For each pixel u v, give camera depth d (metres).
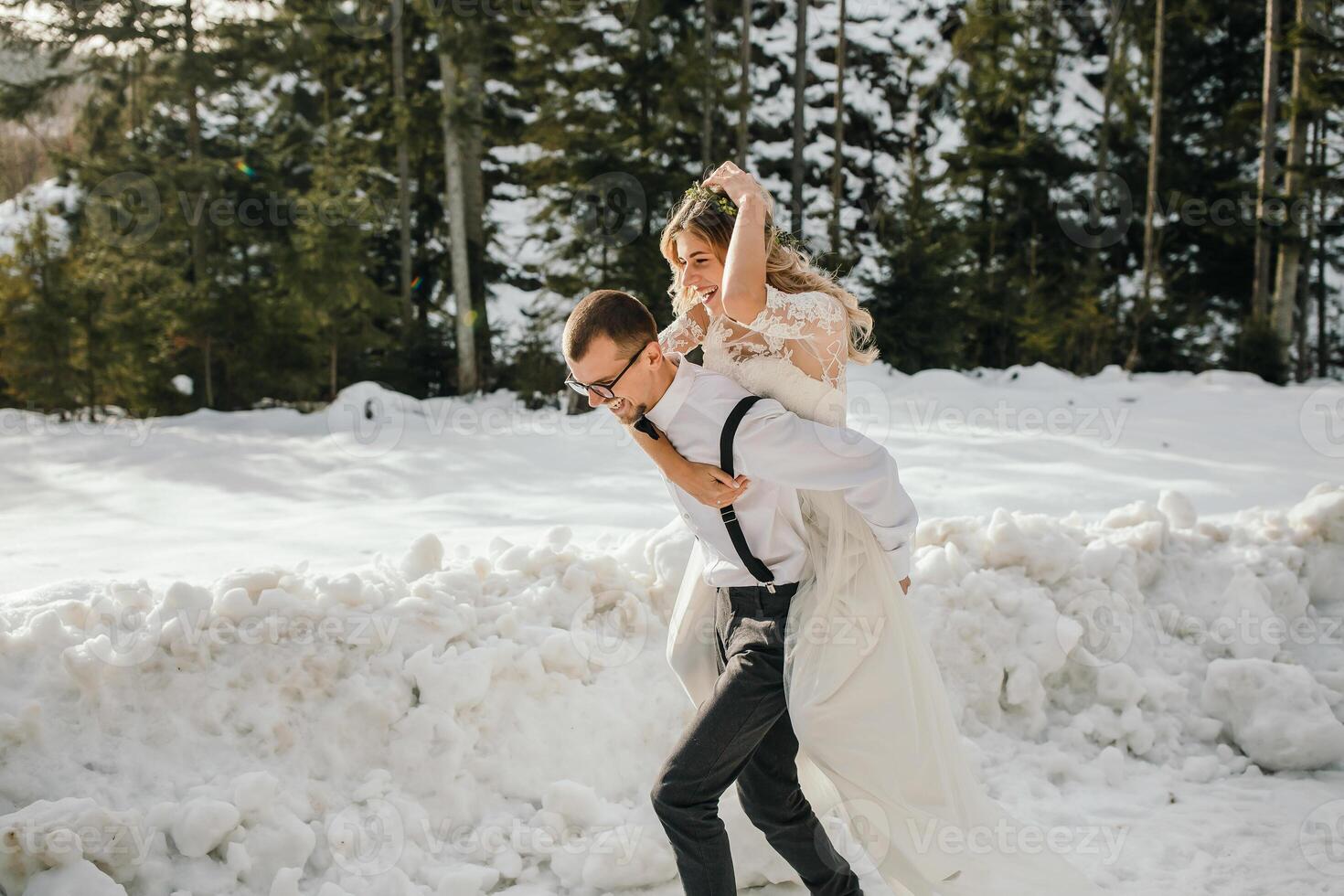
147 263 15.92
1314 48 16.94
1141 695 3.36
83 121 18.30
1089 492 7.02
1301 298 22.69
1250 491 7.05
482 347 17.67
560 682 2.81
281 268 15.57
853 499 2.07
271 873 2.31
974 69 22.23
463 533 5.43
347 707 2.62
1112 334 18.30
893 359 16.27
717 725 2.09
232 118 18.86
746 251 2.12
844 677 2.07
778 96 25.61
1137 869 2.58
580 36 17.56
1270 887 2.49
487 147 20.08
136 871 2.22
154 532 5.89
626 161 17.16
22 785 2.32
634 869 2.48
